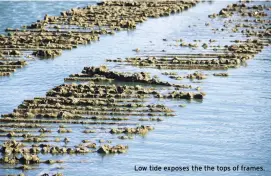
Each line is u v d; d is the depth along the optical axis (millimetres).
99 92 174000
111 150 144250
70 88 176500
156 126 157250
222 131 156000
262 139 152500
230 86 183500
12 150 143250
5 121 157875
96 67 190375
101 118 159875
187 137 152375
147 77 185000
